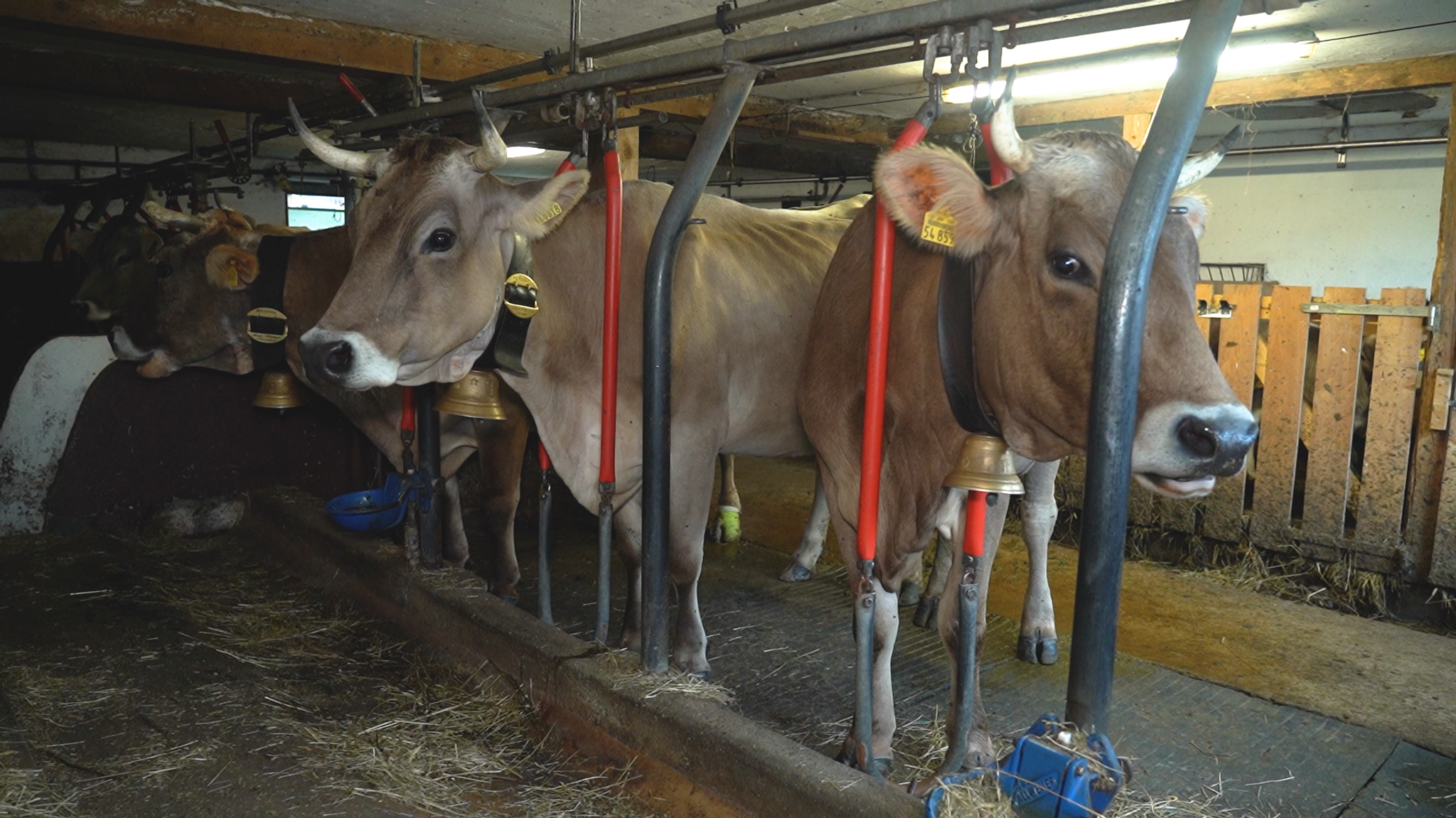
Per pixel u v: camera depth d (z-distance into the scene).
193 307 3.55
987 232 1.88
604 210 2.96
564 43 4.51
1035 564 3.30
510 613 2.93
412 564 3.34
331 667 3.07
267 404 3.52
